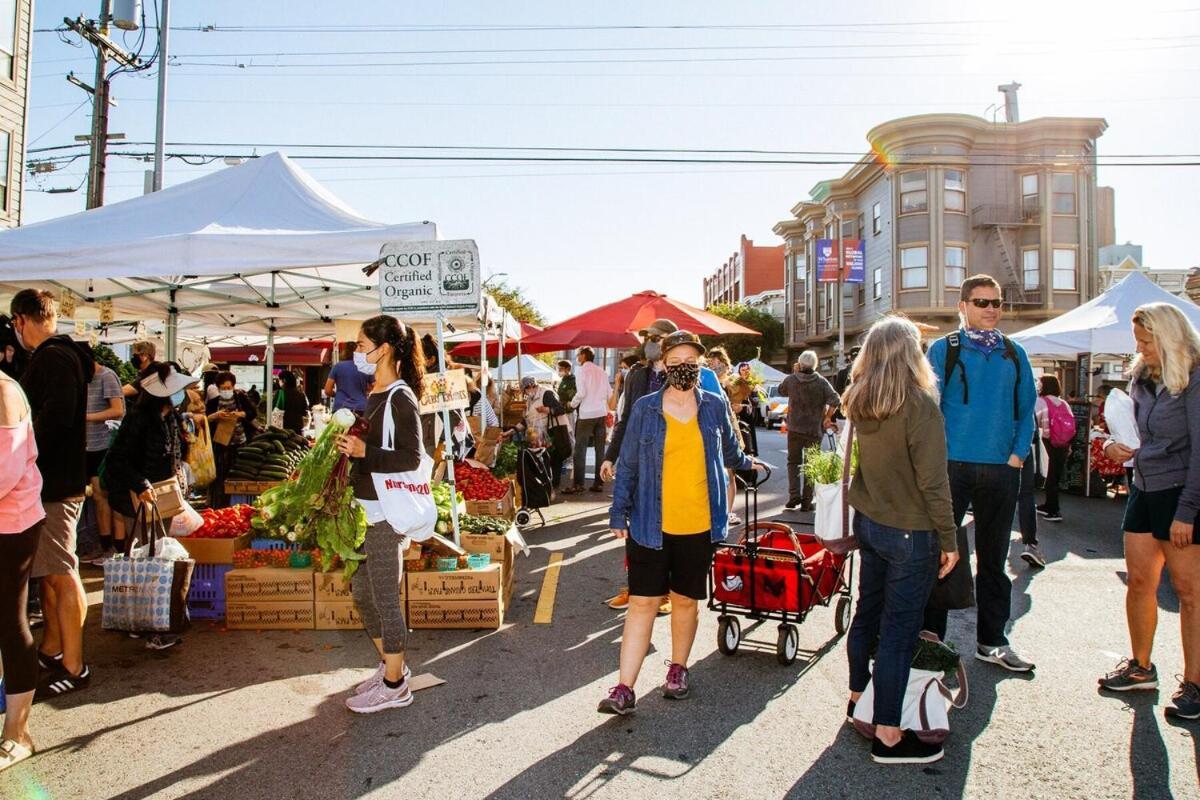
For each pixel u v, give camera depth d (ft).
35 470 11.37
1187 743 11.94
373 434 12.78
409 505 12.76
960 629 17.63
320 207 21.08
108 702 13.42
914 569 11.15
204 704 13.35
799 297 151.53
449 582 17.33
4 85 56.34
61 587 13.70
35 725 12.51
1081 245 109.91
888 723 11.23
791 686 14.26
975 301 14.57
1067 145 109.29
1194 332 12.64
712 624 17.93
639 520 12.84
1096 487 38.04
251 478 27.76
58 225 20.03
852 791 10.59
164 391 18.44
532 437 32.78
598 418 38.75
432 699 13.58
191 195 21.62
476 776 10.94
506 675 14.70
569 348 46.50
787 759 11.49
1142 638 13.78
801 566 14.98
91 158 53.47
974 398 14.29
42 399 13.26
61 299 24.12
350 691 13.94
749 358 157.48
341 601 17.11
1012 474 14.51
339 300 32.71
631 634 13.00
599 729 12.43
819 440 32.53
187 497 26.58
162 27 52.90
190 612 17.87
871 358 11.30
